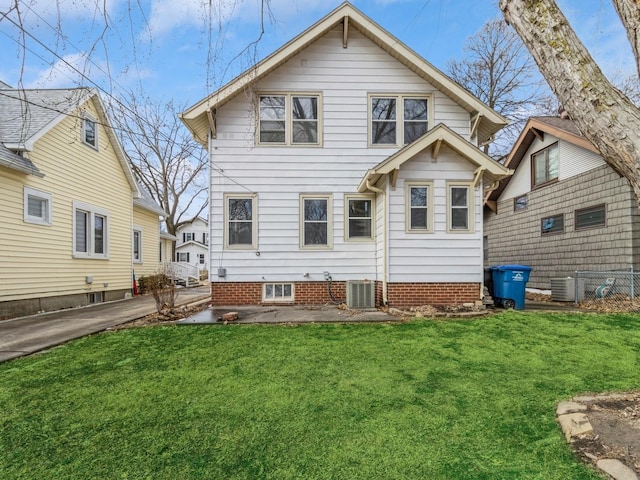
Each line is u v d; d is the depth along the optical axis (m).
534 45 2.59
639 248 8.87
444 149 8.02
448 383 3.49
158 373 3.83
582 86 2.41
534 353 4.49
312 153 9.06
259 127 8.99
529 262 12.94
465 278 7.97
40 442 2.50
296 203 9.02
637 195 2.34
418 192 8.05
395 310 7.40
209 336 5.48
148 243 16.55
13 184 8.08
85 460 2.29
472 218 7.98
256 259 8.96
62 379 3.68
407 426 2.66
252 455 2.31
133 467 2.20
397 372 3.81
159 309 7.42
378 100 9.21
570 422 2.58
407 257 7.97
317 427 2.65
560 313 7.18
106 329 6.20
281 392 3.29
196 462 2.24
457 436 2.51
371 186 8.36
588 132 2.45
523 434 2.53
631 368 3.95
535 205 12.59
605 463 2.11
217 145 8.95
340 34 9.12
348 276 9.04
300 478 2.07
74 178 10.17
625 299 8.62
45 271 8.98
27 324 6.84
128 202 13.31
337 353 4.51
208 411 2.93
